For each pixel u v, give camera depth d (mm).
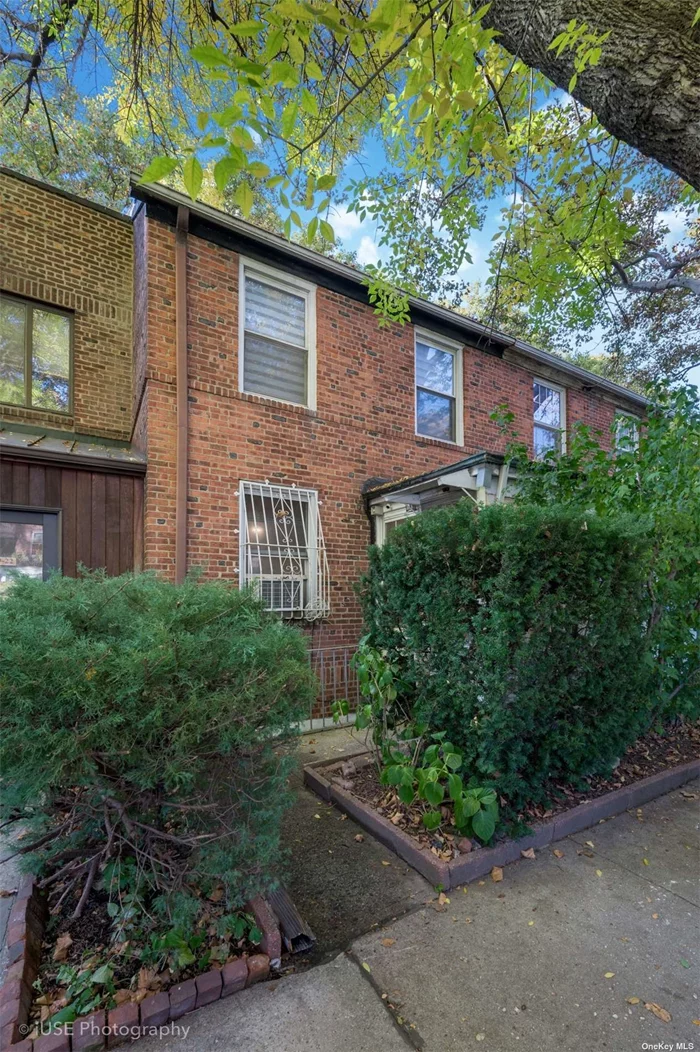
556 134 4426
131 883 2051
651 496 4395
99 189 9570
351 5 2734
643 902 2439
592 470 4949
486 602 3006
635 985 1937
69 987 1792
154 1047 1654
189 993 1784
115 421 6844
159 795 2016
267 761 2115
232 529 5789
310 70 2004
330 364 6812
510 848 2789
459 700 3043
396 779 2773
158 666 1771
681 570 4434
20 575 2408
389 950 2119
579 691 3211
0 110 4883
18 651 1651
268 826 2098
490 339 8047
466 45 2061
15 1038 1563
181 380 5504
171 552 5355
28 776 1695
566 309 6098
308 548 6398
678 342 11930
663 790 3705
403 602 3455
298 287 6660
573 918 2320
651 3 1593
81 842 2078
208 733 1896
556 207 4781
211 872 1953
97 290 6805
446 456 7945
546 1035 1723
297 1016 1786
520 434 8906
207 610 2186
